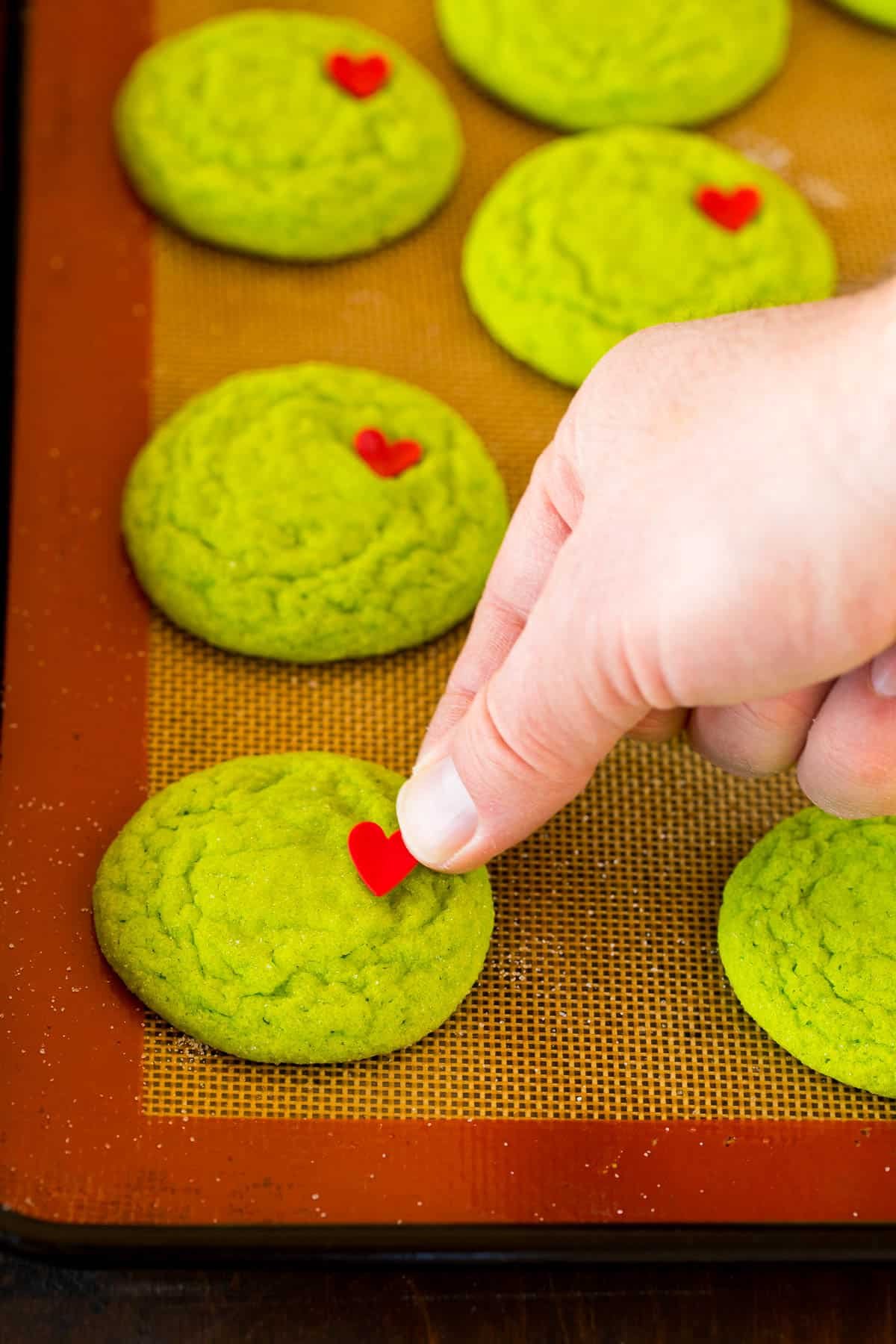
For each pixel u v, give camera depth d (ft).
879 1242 1.67
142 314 1.97
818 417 1.53
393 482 1.88
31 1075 1.70
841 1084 1.74
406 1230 1.66
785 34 2.12
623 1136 1.72
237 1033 1.71
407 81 2.05
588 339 1.95
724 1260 1.67
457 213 2.05
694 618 1.53
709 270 1.97
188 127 2.01
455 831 1.64
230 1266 1.65
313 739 1.83
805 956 1.74
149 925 1.73
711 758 1.71
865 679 1.61
